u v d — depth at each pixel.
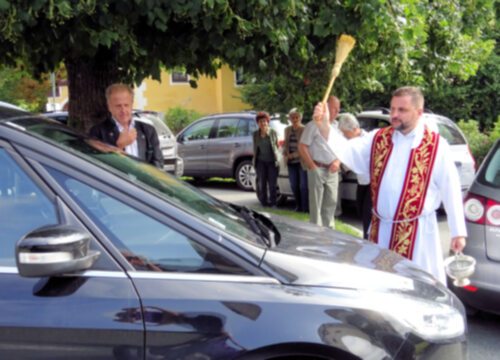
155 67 5.51
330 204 7.67
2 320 2.41
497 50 17.16
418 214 4.11
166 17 4.49
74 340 2.43
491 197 4.62
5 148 2.60
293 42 5.15
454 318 2.86
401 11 5.16
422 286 2.95
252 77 6.38
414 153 4.08
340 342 2.51
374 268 2.94
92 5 4.23
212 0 4.30
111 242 2.55
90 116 6.03
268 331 2.48
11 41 4.54
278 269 2.65
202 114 22.67
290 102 6.68
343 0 5.03
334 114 6.73
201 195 3.37
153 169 3.35
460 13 6.16
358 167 4.36
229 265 2.60
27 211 2.58
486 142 14.08
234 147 13.07
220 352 2.47
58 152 2.65
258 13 4.67
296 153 9.61
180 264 2.57
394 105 4.04
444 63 6.28
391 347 2.59
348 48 4.18
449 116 17.86
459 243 4.06
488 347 4.68
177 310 2.48
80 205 2.57
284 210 10.23
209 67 5.77
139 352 2.46
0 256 2.53
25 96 20.55
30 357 2.43
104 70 6.02
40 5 4.13
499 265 4.57
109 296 2.47
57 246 2.29
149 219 2.62
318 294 2.60
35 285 2.46
